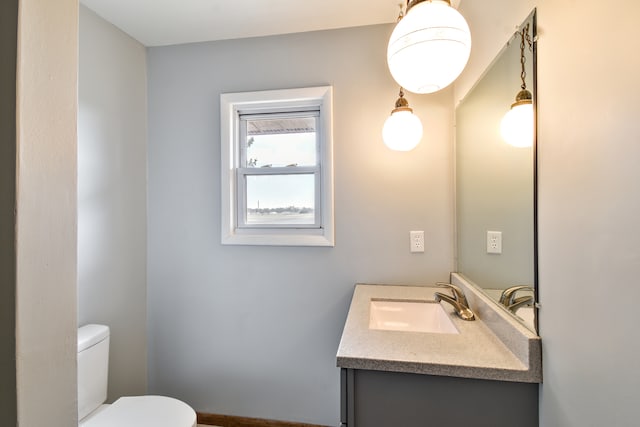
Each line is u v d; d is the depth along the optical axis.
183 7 1.53
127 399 1.40
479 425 0.85
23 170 0.44
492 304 1.11
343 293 1.73
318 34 1.74
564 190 0.70
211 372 1.85
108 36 1.64
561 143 0.71
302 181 1.84
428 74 0.97
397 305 1.45
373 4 1.51
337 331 1.74
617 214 0.54
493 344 0.96
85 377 1.35
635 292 0.51
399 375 0.88
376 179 1.69
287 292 1.78
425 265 1.66
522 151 0.89
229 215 1.82
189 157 1.87
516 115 0.92
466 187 1.43
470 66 1.36
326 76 1.73
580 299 0.65
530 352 0.81
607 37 0.56
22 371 0.43
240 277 1.82
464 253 1.49
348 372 0.90
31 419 0.44
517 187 0.92
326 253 1.74
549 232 0.76
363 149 1.70
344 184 1.72
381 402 0.89
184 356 1.87
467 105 1.40
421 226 1.66
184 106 1.87
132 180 1.80
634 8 0.50
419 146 1.66
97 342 1.42
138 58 1.84
